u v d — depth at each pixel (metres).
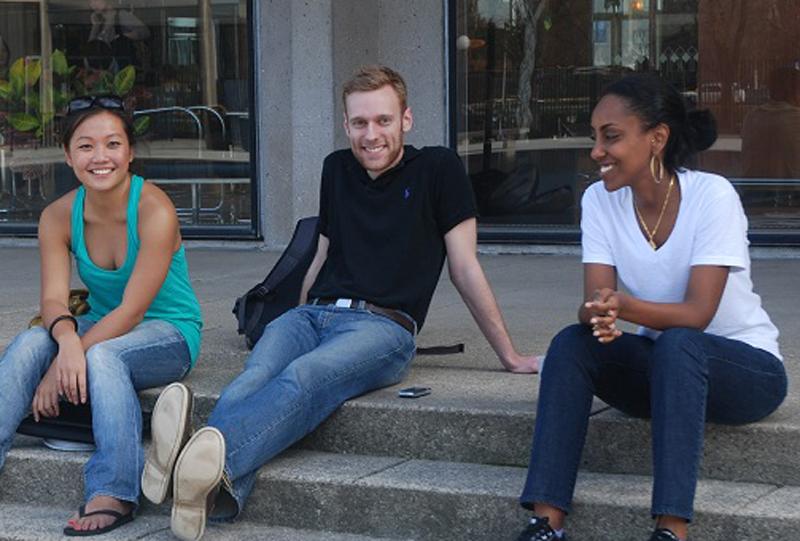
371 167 5.00
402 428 4.71
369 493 4.43
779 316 6.44
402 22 9.23
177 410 4.26
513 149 9.11
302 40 9.09
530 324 6.35
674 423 3.85
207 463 4.18
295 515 4.52
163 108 9.78
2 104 10.16
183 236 9.74
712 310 4.07
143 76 9.83
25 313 6.98
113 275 5.02
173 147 9.77
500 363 5.45
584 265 4.30
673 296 4.21
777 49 8.62
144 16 9.77
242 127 9.57
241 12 9.48
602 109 4.14
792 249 8.58
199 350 5.27
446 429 4.66
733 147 8.74
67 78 10.02
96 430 4.61
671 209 4.19
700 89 8.78
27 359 4.85
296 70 9.13
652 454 4.07
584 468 4.48
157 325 5.01
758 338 4.21
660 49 8.82
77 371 4.69
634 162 4.12
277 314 5.59
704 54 8.76
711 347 4.00
